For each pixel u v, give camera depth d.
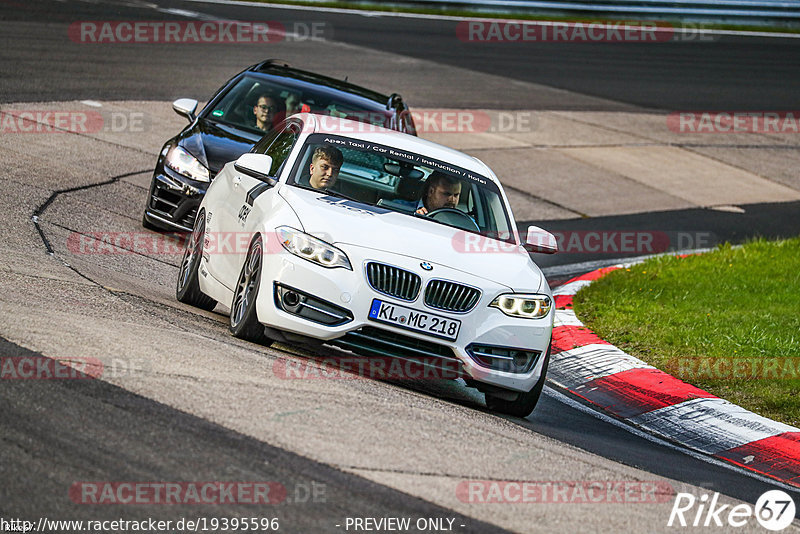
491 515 16.44
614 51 109.50
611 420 27.45
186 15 93.44
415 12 114.44
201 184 36.28
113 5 92.00
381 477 17.03
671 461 23.62
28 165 43.12
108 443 16.27
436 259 24.17
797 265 47.38
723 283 43.25
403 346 23.58
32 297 23.89
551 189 62.47
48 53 68.88
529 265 26.00
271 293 23.77
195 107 40.09
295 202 25.34
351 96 40.41
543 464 19.83
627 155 74.31
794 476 24.70
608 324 36.53
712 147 80.62
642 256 51.88
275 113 39.16
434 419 21.14
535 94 86.81
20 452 15.50
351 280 23.44
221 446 16.92
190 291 29.67
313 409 19.66
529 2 117.31
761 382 31.09
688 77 102.75
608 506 18.05
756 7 127.88
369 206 26.27
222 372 20.86
